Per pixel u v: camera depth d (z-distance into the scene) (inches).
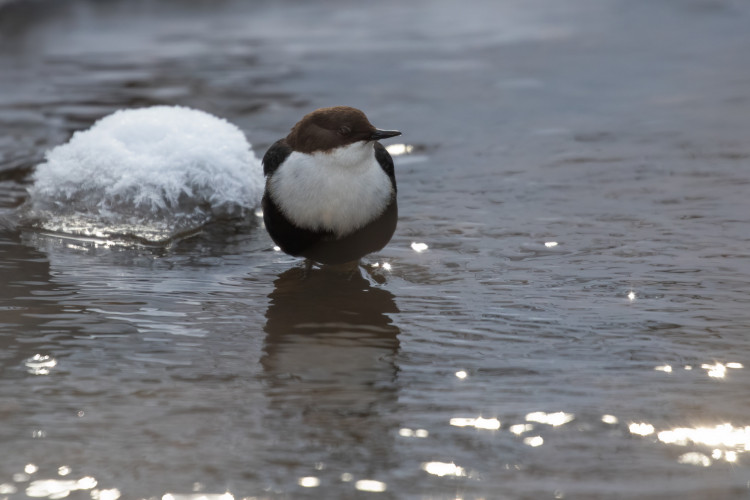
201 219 481.7
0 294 378.3
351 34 1048.2
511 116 700.0
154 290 389.7
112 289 389.4
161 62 892.0
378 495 227.9
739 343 323.6
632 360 311.0
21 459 243.6
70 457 245.1
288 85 797.2
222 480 234.4
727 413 270.5
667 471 238.7
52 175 491.5
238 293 388.5
